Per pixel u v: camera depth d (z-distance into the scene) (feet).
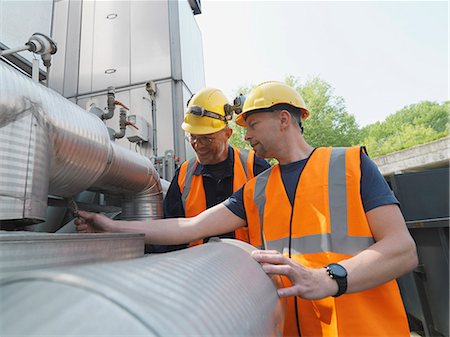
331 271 2.71
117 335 1.00
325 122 52.26
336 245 3.34
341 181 3.53
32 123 2.97
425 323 6.98
